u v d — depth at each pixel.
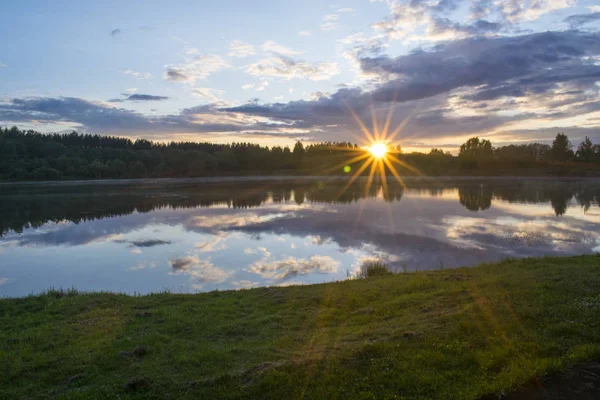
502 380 5.60
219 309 10.38
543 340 6.78
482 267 13.51
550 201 43.38
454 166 111.19
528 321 7.56
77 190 66.06
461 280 11.48
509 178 92.56
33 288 16.30
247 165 129.38
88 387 6.28
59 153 110.44
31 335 8.77
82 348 7.89
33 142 111.50
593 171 96.88
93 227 30.59
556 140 119.12
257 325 9.05
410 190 60.16
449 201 44.22
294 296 11.41
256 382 6.01
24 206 44.22
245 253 21.22
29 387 6.45
